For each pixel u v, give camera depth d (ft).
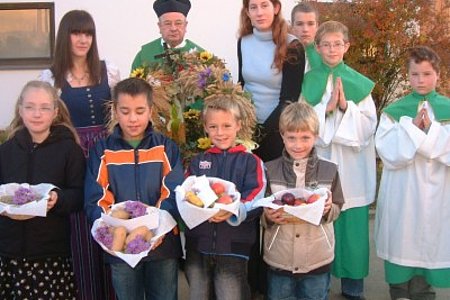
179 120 12.36
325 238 11.16
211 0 26.04
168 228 10.01
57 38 12.60
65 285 11.14
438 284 13.12
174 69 12.96
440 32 23.15
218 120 11.10
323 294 11.37
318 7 23.17
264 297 13.71
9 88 26.99
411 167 13.04
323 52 13.85
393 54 23.39
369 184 13.94
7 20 26.81
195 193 9.95
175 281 10.86
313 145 11.43
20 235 10.68
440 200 12.98
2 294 10.94
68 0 26.32
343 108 13.65
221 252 10.53
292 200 10.37
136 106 10.61
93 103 12.63
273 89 13.46
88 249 12.22
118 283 10.45
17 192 10.10
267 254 11.36
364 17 23.16
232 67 26.30
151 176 10.71
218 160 11.22
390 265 13.38
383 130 13.44
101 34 26.25
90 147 11.86
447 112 12.99
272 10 13.19
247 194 10.78
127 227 9.76
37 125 10.75
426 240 13.01
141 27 26.30
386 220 13.48
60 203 10.53
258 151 13.38
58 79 12.57
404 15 23.00
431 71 13.00
